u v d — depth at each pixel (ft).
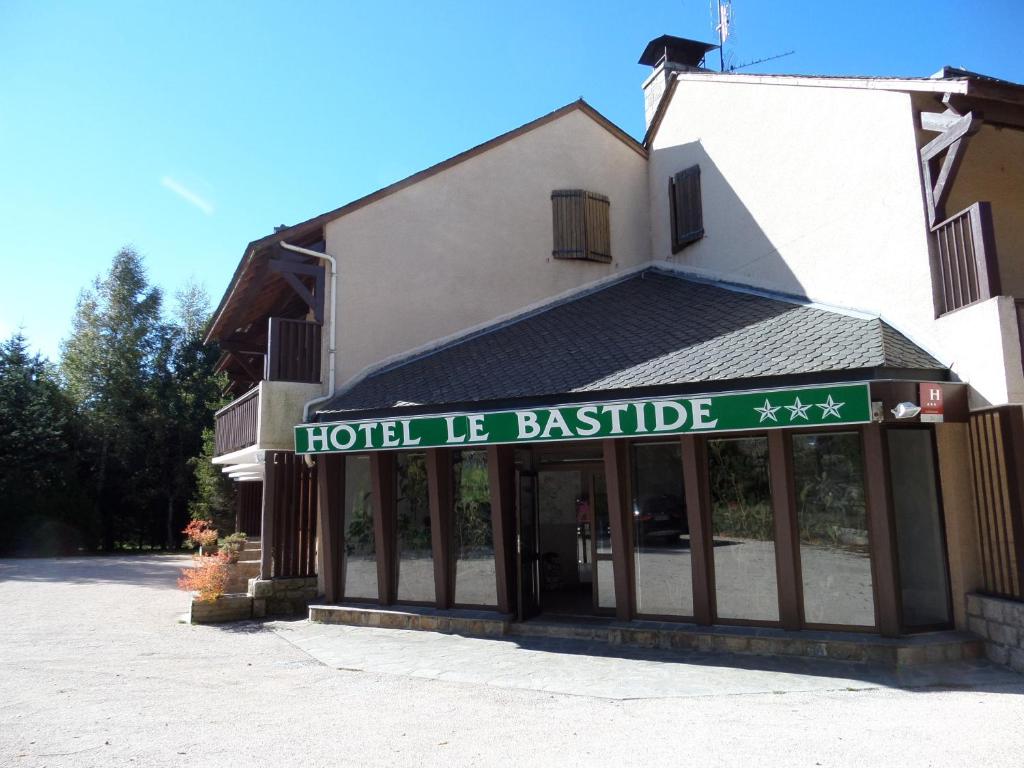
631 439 33.40
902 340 30.07
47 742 18.47
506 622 33.76
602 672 26.55
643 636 30.91
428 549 37.83
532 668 27.40
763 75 41.27
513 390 35.04
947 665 25.76
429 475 36.99
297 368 42.37
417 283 46.32
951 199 32.73
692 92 49.21
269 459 41.91
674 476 32.53
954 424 28.84
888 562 27.27
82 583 58.90
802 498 29.60
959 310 27.66
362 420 36.29
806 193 37.96
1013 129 29.71
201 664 28.53
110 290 125.80
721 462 31.32
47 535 98.02
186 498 115.96
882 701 21.89
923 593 28.17
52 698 23.03
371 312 44.57
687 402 29.04
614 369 34.24
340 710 21.77
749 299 40.06
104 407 116.37
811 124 37.73
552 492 43.93
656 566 32.50
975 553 28.25
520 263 49.98
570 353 38.58
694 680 25.09
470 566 36.42
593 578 34.86
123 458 114.21
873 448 27.91
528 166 51.29
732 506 30.89
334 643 32.76
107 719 20.63
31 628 37.09
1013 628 25.11
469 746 18.25
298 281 42.78
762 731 19.13
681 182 50.08
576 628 32.55
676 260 50.78
